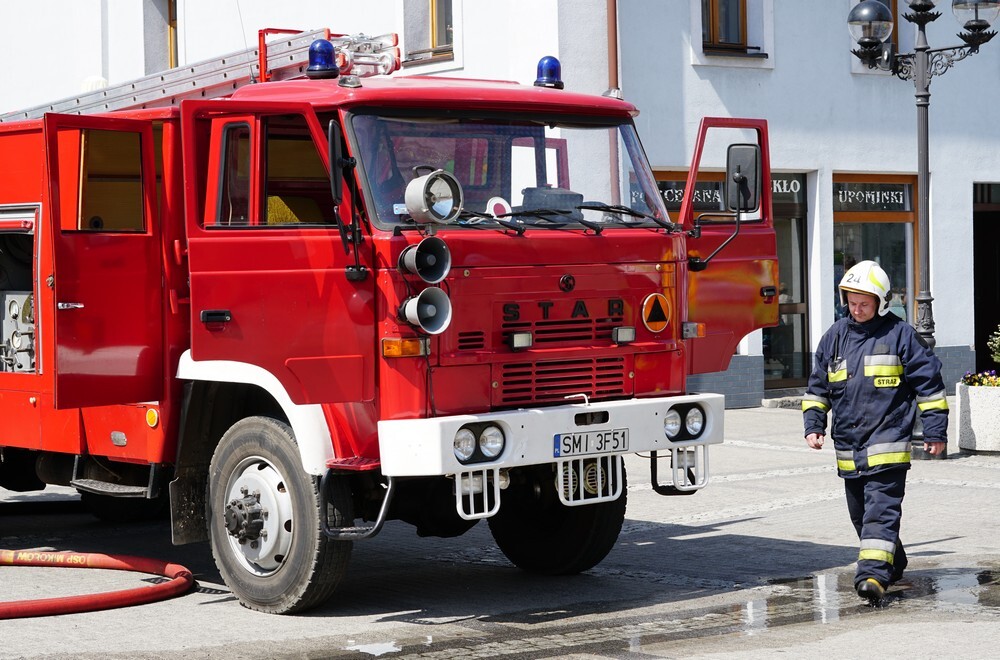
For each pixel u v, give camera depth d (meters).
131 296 8.62
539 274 8.31
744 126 9.59
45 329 9.40
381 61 9.41
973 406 15.61
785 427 18.44
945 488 13.14
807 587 9.04
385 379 7.93
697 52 19.78
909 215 22.80
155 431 8.90
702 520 11.81
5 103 25.31
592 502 8.47
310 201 8.82
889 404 8.54
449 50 19.58
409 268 7.78
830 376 8.77
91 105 11.15
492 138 8.52
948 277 22.92
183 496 8.87
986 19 15.65
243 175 8.27
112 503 12.37
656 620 8.16
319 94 8.31
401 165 8.18
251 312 7.82
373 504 8.70
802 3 21.03
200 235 7.72
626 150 9.09
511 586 9.32
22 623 8.20
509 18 18.75
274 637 7.81
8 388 9.80
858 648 7.32
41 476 10.15
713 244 9.51
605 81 18.73
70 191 9.14
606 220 8.82
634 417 8.52
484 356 8.09
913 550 10.23
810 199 21.59
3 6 25.30
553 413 8.16
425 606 8.67
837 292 21.88
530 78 18.48
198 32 21.98
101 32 23.59
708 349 9.47
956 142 22.89
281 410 8.68
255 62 9.68
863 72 21.67
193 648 7.55
